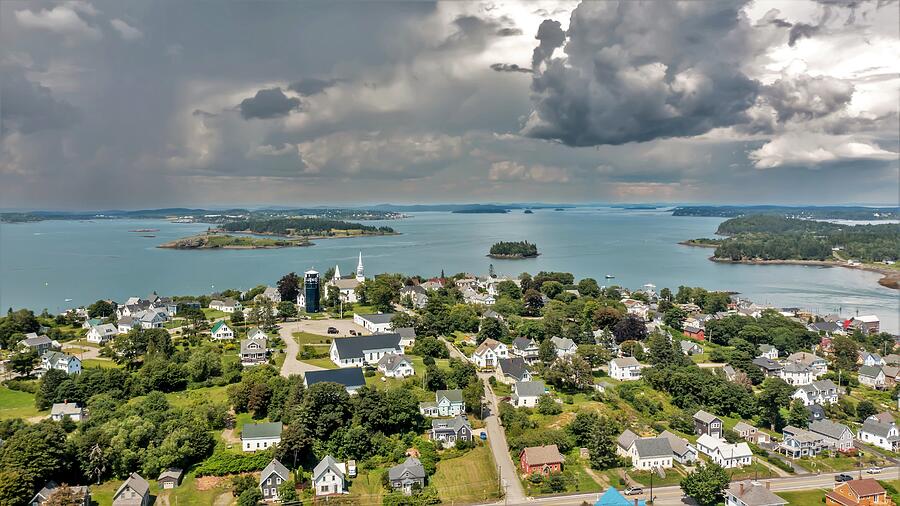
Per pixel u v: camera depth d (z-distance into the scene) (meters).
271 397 148.38
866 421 153.88
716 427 148.50
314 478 118.12
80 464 118.31
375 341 193.25
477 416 154.75
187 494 116.38
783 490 123.00
